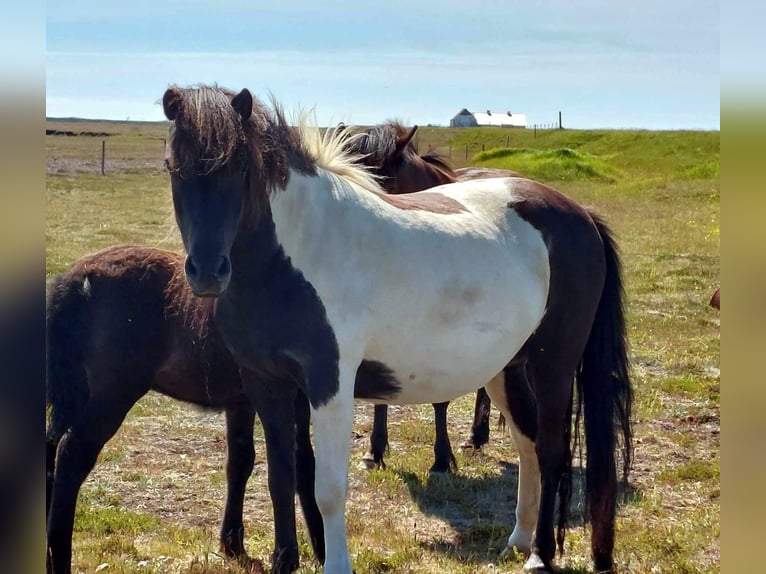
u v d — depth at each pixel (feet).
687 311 36.86
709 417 24.49
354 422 25.25
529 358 15.58
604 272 16.07
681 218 66.23
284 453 13.75
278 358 12.93
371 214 13.56
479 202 15.43
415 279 13.47
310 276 12.87
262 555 16.07
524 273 14.79
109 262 14.88
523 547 16.22
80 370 14.39
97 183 99.09
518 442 16.17
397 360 13.64
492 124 284.00
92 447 14.44
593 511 15.19
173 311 14.58
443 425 20.94
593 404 15.53
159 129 306.35
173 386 15.24
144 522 17.53
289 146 13.10
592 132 152.25
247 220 12.32
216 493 19.51
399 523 17.93
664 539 16.35
